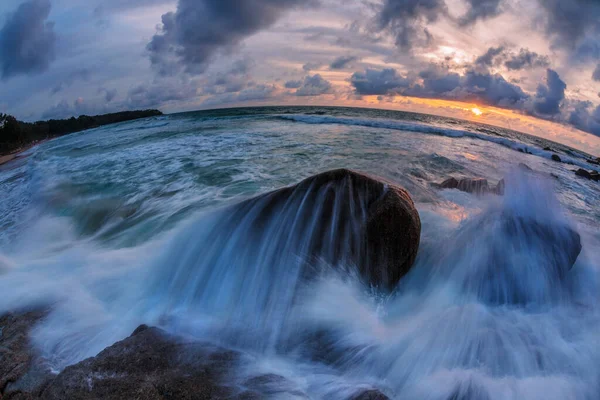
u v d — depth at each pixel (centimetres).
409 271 412
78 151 1866
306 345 304
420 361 285
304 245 391
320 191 406
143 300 400
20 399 259
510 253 425
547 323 351
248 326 332
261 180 866
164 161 1183
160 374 251
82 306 396
